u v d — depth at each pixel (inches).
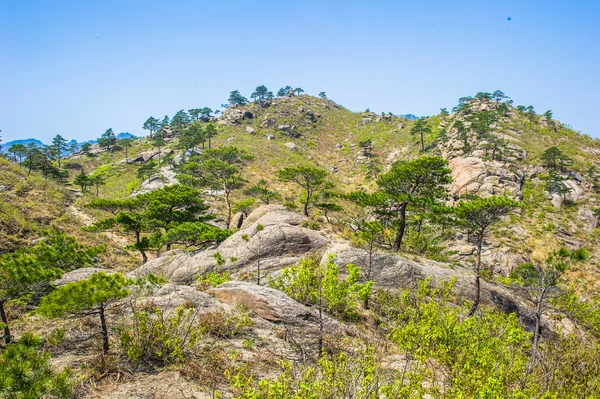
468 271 908.6
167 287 486.3
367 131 4704.7
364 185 3154.5
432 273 787.4
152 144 3996.1
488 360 273.3
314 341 406.9
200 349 349.7
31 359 237.0
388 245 1088.2
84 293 292.7
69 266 582.2
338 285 394.3
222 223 1862.7
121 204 1370.6
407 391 228.8
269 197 2052.2
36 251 543.8
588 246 1820.9
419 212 1148.5
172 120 4776.1
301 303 509.0
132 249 1286.9
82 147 4266.7
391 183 1081.4
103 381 280.2
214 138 3885.3
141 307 407.5
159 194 1425.9
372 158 3762.3
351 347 400.2
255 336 400.2
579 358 291.6
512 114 3811.5
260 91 5526.6
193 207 1485.0
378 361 332.5
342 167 3725.4
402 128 4596.5
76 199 1956.2
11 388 218.4
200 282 682.8
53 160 3732.8
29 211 1501.0
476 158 2549.2
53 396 242.1
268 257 943.0
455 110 4426.7
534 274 746.2
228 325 405.7
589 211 2075.5
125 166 3540.8
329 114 5506.9
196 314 396.2
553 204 2186.3
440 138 3346.5
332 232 1197.1
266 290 492.7
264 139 4097.0
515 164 2564.0
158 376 297.1
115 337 350.6
